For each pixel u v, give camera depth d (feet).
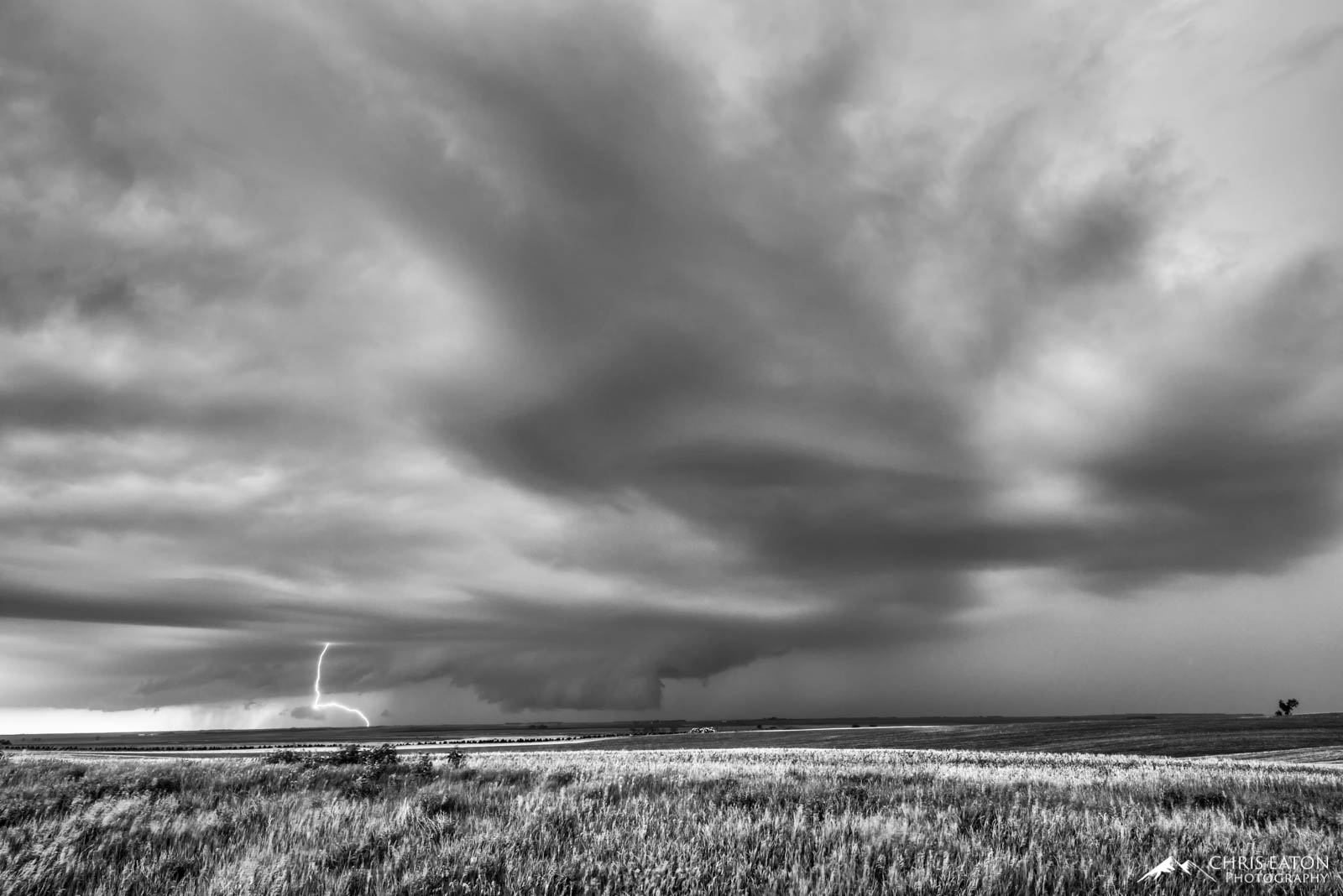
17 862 28.76
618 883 25.35
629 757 121.29
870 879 25.29
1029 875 25.31
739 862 27.17
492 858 28.12
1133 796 51.24
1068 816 39.22
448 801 45.47
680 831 32.73
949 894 23.98
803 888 23.59
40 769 65.57
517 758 112.16
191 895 25.32
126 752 285.43
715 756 127.44
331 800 48.85
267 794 53.36
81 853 31.22
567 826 35.24
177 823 37.70
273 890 25.05
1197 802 48.85
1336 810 46.09
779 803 44.68
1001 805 44.83
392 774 66.03
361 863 29.27
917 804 44.19
